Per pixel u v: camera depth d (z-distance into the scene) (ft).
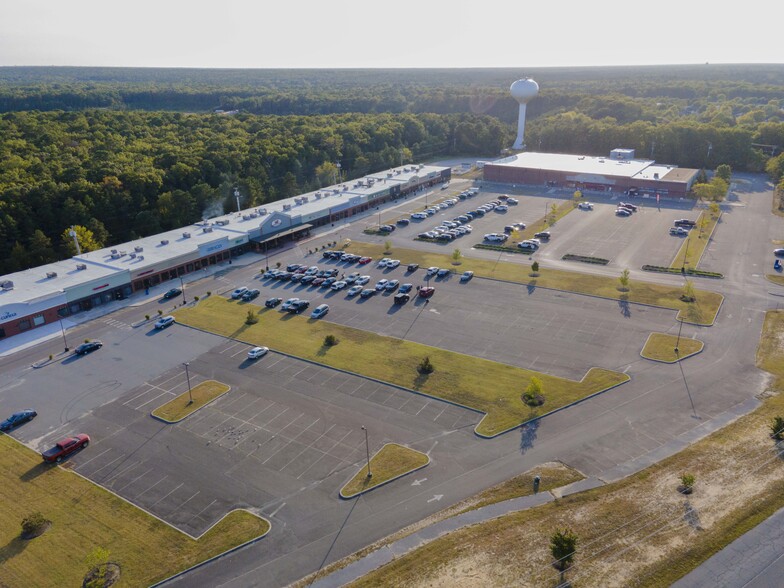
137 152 536.83
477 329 273.54
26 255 350.84
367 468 180.14
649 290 313.32
